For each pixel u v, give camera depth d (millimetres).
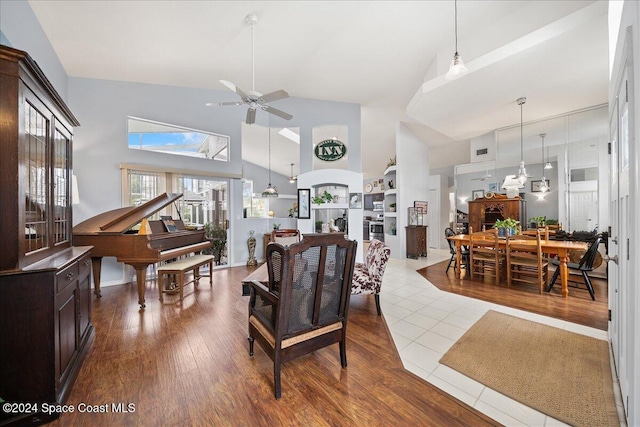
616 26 2055
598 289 3770
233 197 5434
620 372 1632
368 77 4566
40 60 2930
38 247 1692
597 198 4461
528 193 5348
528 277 4477
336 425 1403
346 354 2125
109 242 3107
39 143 1692
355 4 2857
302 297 1708
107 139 4059
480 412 1499
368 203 10984
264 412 1497
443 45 3643
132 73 4016
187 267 3467
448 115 4617
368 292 2975
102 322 2699
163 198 3729
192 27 3080
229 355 2096
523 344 2254
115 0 2613
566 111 4488
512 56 2854
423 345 2271
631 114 1211
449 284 4211
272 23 3094
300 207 5559
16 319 1399
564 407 1525
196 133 4977
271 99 3359
